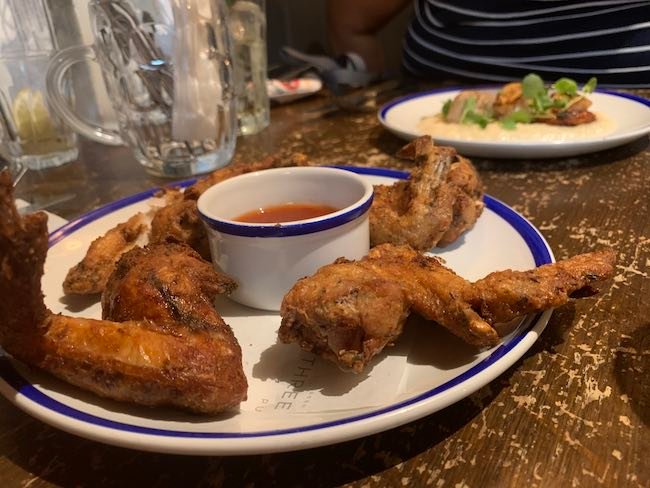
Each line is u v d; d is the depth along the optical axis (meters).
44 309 0.19
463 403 0.21
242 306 0.27
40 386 0.20
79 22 0.53
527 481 0.18
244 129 0.57
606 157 0.44
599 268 0.23
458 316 0.21
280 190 0.31
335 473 0.19
